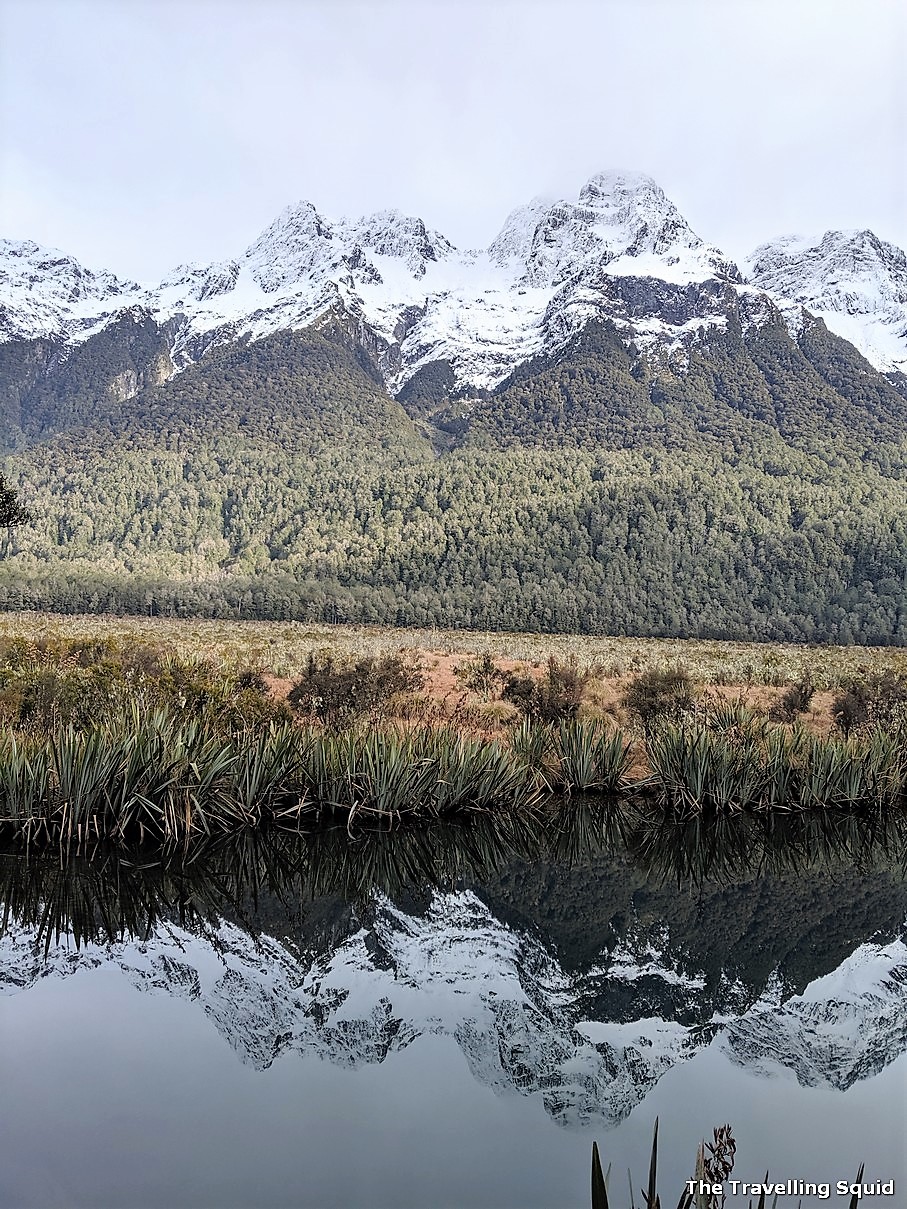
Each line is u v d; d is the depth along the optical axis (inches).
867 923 300.2
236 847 362.3
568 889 337.1
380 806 397.7
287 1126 160.9
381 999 225.6
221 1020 210.8
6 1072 182.2
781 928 293.9
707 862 383.2
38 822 350.0
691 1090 180.1
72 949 253.0
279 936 270.4
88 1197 137.1
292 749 418.6
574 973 249.6
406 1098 173.5
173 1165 143.9
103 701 519.8
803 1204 137.7
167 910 288.2
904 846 418.0
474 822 418.6
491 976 243.4
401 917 294.0
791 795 468.8
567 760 483.8
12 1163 147.3
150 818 359.3
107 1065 186.9
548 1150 154.9
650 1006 225.5
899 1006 226.2
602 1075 184.9
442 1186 140.3
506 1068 186.5
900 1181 143.6
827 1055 196.2
